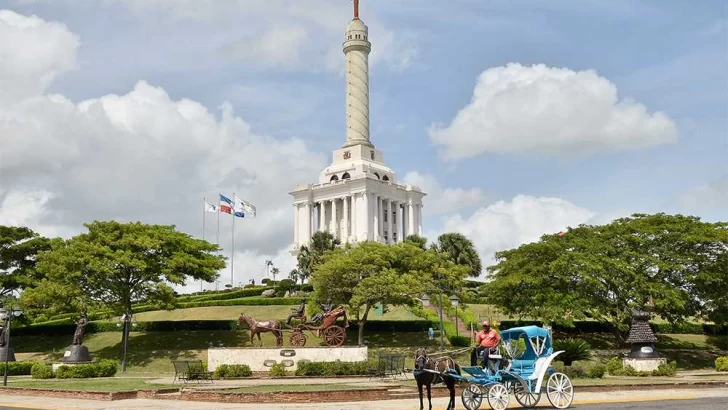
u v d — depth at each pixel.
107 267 58.78
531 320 70.88
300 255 109.94
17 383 38.50
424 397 28.55
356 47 137.12
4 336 56.44
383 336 68.25
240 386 32.59
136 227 65.62
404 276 62.34
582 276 57.50
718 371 51.09
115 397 29.08
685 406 24.48
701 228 59.41
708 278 56.34
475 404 23.45
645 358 43.88
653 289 55.81
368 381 36.16
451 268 67.69
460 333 68.56
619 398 27.78
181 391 29.92
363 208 130.00
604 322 61.78
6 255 71.31
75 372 44.50
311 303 67.75
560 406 24.17
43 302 59.84
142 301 63.75
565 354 52.62
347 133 138.88
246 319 46.22
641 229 60.34
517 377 23.45
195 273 66.38
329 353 43.84
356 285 64.81
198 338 67.69
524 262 61.53
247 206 112.44
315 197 138.38
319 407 24.81
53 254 61.66
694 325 71.38
